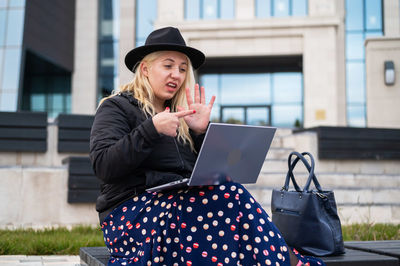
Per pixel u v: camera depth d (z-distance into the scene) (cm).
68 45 1920
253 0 1634
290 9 1653
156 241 182
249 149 187
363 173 793
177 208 185
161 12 1619
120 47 1917
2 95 1616
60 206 629
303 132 861
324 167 804
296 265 185
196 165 170
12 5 1689
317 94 1506
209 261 175
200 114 213
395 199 689
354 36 1764
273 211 246
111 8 1959
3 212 615
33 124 770
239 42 1580
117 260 192
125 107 206
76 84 1930
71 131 782
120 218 199
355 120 1728
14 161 774
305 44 1534
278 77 1755
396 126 1087
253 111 1758
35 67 1927
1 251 384
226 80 1778
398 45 1091
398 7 1750
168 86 218
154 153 202
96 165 185
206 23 1583
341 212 643
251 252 174
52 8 1827
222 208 179
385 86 1094
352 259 214
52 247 394
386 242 293
